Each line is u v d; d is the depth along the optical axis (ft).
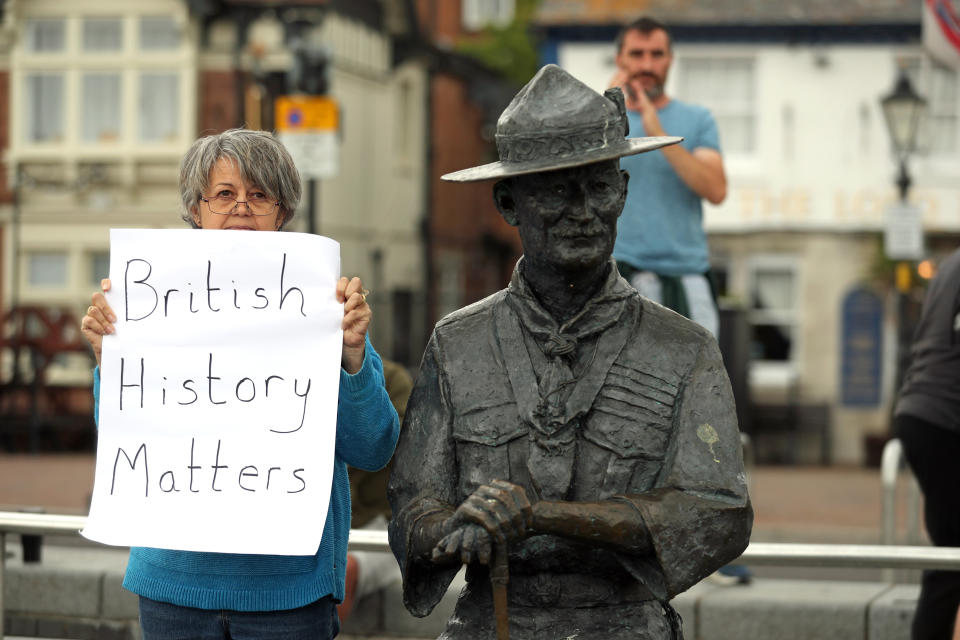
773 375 88.33
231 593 13.96
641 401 12.09
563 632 12.00
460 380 12.39
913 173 87.56
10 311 74.74
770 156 88.99
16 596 26.43
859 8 87.45
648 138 11.97
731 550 11.78
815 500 54.29
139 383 14.03
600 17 87.56
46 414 75.51
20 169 92.89
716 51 88.99
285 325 13.93
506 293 12.64
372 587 24.94
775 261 89.10
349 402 14.07
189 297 14.06
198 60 91.76
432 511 11.99
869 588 26.40
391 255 108.99
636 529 11.44
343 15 98.58
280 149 14.85
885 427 85.05
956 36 44.75
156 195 92.02
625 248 24.90
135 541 13.69
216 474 13.79
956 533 21.76
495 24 132.98
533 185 11.73
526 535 11.28
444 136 118.83
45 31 92.84
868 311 87.30
